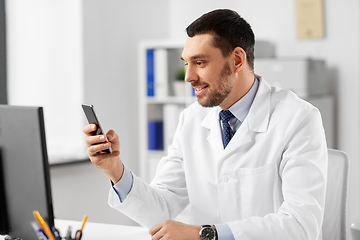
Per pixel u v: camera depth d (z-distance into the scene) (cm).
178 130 184
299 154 147
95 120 135
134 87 393
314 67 325
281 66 320
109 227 175
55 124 351
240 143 160
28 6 349
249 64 160
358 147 340
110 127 371
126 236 164
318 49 352
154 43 369
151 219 165
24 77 351
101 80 360
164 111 368
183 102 371
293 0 358
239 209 161
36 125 123
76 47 345
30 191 127
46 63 350
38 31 349
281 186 156
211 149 171
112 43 370
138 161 400
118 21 374
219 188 163
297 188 143
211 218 169
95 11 353
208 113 178
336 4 344
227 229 135
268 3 368
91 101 352
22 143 126
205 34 148
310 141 149
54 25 348
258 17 373
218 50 148
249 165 159
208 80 149
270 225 136
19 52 350
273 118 160
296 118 154
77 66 345
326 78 346
